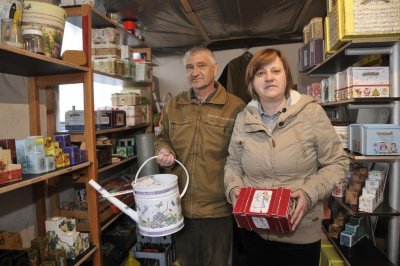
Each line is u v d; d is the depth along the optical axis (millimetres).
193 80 1577
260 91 1217
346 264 1858
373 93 1768
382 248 2143
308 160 1218
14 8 1236
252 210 1086
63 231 1551
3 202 1597
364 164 2369
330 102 2193
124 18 2646
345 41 1735
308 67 2621
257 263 1364
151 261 2254
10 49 1088
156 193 1181
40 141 1346
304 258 1271
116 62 2170
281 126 1209
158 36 3402
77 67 1554
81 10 1738
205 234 1653
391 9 1618
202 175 1600
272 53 1204
